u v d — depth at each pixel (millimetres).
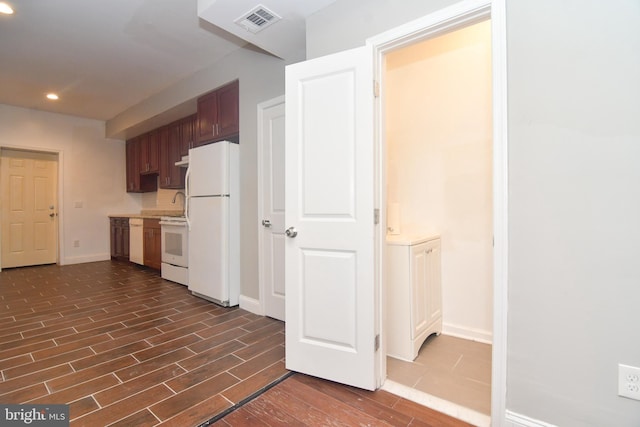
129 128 5156
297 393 1718
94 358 2080
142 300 3385
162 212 5719
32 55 3234
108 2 2389
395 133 2785
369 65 1703
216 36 2893
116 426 1430
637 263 1138
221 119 3441
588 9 1211
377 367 1770
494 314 1409
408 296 2094
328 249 1822
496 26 1392
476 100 2414
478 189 2408
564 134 1261
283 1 1923
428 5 1585
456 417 1523
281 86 2752
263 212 2926
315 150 1853
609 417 1193
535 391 1328
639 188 1133
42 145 5133
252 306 3025
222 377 1866
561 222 1270
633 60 1138
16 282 4137
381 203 1799
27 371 1904
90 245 5688
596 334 1212
